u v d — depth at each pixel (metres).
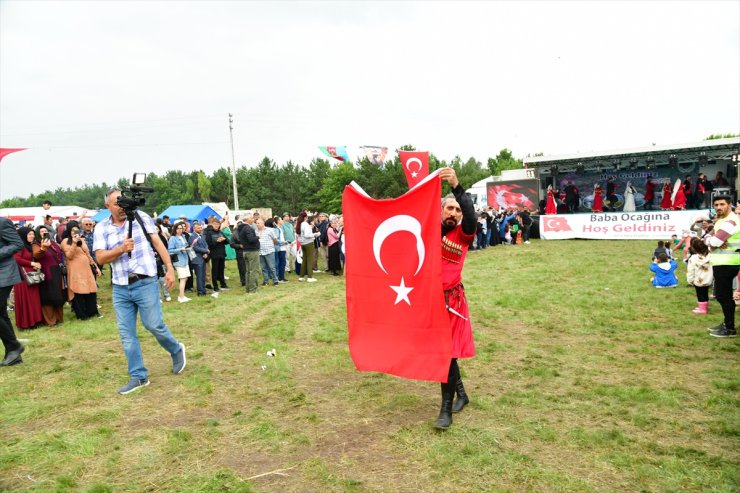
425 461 3.30
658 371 5.06
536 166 25.64
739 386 4.49
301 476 3.17
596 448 3.42
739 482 2.95
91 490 3.02
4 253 5.70
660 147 21.58
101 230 4.80
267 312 8.89
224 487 3.06
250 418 4.11
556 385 4.73
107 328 7.84
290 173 72.56
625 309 8.12
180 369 5.35
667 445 3.44
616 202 24.52
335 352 6.11
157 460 3.42
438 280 3.74
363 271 4.16
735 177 21.98
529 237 24.08
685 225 20.03
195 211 25.30
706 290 7.57
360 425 3.92
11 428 4.04
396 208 3.96
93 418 4.17
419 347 3.86
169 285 5.19
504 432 3.71
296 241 13.66
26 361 6.01
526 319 7.61
